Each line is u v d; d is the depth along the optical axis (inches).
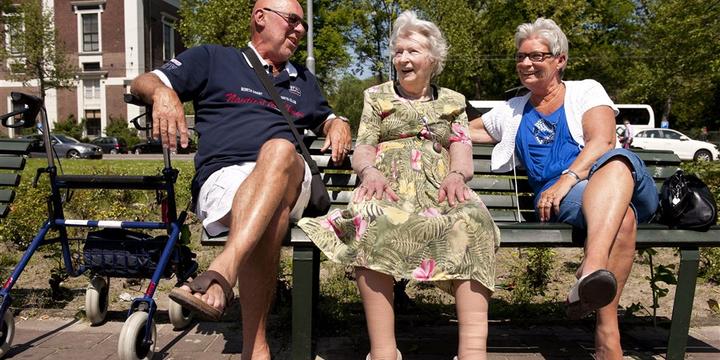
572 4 1122.7
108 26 1811.0
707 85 1017.5
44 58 1523.1
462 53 1146.7
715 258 187.5
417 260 98.7
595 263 99.9
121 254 132.4
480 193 162.2
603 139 118.6
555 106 129.0
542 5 1115.9
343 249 103.2
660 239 113.2
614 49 1429.6
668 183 117.0
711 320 151.0
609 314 110.3
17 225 215.8
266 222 98.7
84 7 1814.7
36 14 1509.6
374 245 99.5
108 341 132.4
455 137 118.1
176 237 128.0
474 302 98.7
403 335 140.7
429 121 115.7
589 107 123.8
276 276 110.4
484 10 1393.9
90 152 1151.6
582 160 117.0
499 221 144.8
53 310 153.0
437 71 119.7
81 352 125.5
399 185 110.7
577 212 113.3
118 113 1822.1
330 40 1278.3
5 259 202.2
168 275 135.6
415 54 116.0
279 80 126.9
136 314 115.3
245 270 107.7
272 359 125.3
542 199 119.4
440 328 146.0
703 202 111.8
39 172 132.2
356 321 146.2
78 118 1841.8
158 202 137.4
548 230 113.7
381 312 101.0
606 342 111.0
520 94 140.9
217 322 146.6
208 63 123.3
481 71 1355.8
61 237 137.3
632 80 1266.0
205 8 765.9
